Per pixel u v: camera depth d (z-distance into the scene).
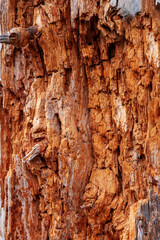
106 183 3.30
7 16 3.69
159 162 2.83
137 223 2.92
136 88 3.00
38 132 3.46
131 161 3.13
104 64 3.23
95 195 3.28
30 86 3.68
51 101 3.42
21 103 3.83
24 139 3.61
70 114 3.36
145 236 2.88
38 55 3.59
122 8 2.91
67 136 3.32
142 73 2.94
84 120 3.43
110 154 3.33
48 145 3.39
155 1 2.82
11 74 3.76
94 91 3.37
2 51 3.75
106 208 3.25
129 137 3.11
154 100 2.85
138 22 2.90
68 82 3.43
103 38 3.14
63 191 3.38
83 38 3.20
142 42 2.92
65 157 3.32
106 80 3.24
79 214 3.38
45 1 3.40
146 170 3.01
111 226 3.25
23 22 3.67
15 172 3.76
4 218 3.91
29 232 3.72
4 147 4.07
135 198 3.18
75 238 3.37
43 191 3.54
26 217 3.72
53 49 3.40
